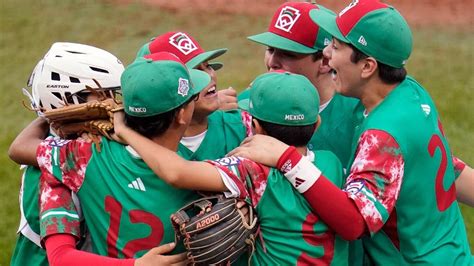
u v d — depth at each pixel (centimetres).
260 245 1301
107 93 1438
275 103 1298
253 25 4888
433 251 1401
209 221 1227
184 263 1273
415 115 1359
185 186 1245
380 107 1366
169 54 1314
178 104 1266
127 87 1269
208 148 1532
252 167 1274
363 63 1362
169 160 1246
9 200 2783
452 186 1448
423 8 5159
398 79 1374
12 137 3338
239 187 1257
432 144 1380
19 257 1468
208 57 1498
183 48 1511
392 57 1352
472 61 4212
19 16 4962
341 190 1284
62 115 1353
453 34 4709
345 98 1552
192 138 1522
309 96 1311
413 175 1357
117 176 1299
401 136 1325
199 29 4844
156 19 4975
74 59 1424
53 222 1306
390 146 1312
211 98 1489
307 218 1280
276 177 1276
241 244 1259
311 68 1576
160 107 1255
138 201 1289
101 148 1327
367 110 1405
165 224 1295
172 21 4959
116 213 1301
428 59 4228
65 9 5066
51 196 1323
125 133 1289
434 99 3681
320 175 1266
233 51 4462
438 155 1397
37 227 1416
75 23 4894
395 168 1310
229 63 4262
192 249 1238
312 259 1288
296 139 1313
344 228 1268
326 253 1297
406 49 1361
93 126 1338
